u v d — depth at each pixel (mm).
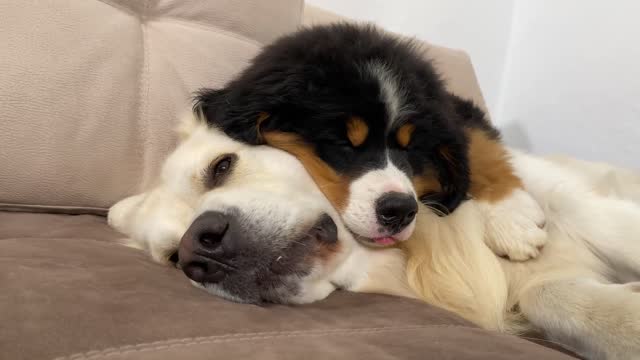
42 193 1137
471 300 1002
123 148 1229
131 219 1104
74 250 890
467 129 1214
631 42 2047
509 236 1068
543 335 947
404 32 2293
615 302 841
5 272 707
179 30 1334
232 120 1054
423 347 631
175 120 1289
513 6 2482
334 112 1004
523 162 1274
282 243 841
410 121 1044
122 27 1256
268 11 1442
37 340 549
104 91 1195
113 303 653
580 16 2213
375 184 950
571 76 2256
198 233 811
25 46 1103
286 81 1027
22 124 1087
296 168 991
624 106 2088
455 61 1918
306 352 579
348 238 949
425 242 1047
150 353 546
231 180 967
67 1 1181
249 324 667
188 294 762
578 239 1128
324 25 1229
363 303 857
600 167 1486
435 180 1131
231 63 1367
